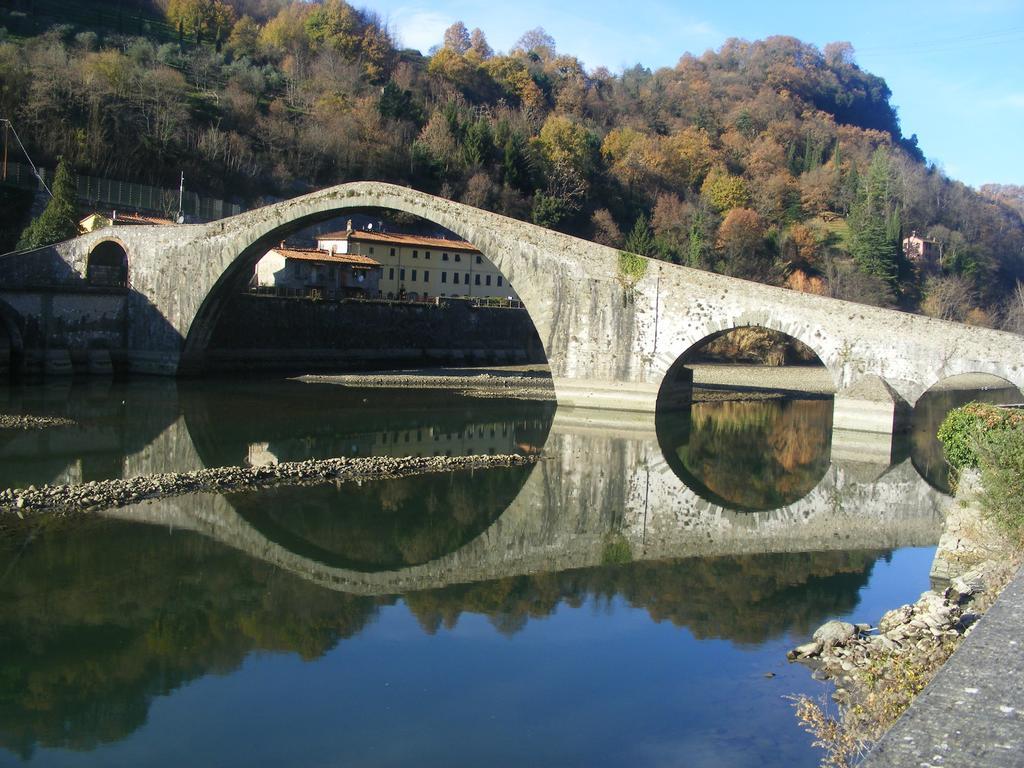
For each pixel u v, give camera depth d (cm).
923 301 11456
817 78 19025
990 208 14700
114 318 6512
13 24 11531
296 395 5619
